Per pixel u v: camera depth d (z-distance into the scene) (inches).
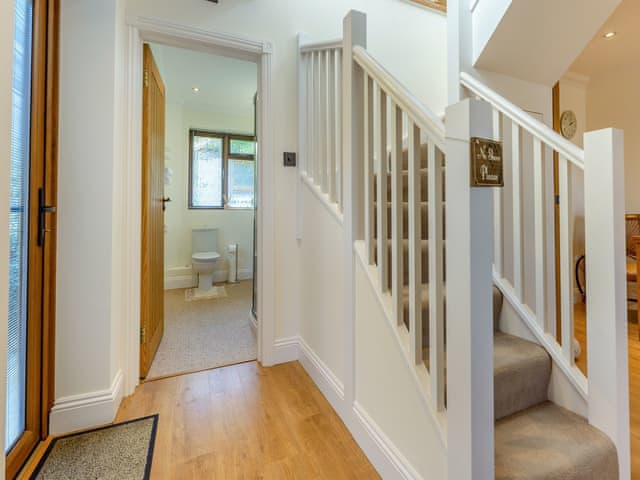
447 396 36.2
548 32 68.8
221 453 54.1
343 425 61.7
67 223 57.9
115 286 64.4
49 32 53.7
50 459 51.7
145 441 56.5
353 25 57.9
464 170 32.7
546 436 44.6
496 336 60.6
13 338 48.3
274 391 73.8
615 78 151.1
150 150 80.7
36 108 50.8
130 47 69.8
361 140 58.7
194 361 88.6
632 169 146.5
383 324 50.0
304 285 86.0
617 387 44.3
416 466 42.9
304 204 85.7
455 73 73.5
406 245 62.5
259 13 84.0
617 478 43.5
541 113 83.3
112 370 63.1
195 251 178.5
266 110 85.3
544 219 55.7
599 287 45.6
